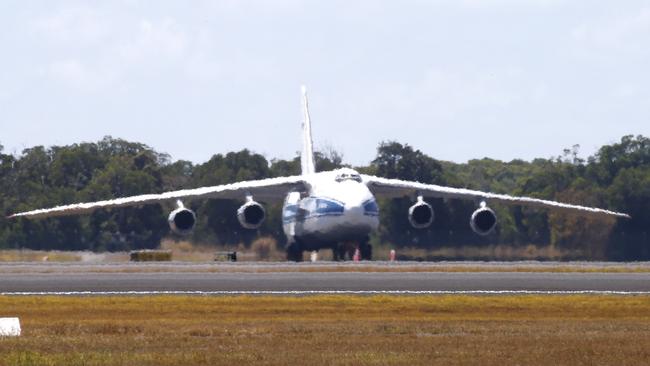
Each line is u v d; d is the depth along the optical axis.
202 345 84.44
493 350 80.75
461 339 87.81
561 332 93.00
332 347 82.81
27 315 108.81
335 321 103.44
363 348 82.06
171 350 81.44
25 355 77.75
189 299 122.12
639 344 84.12
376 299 122.06
